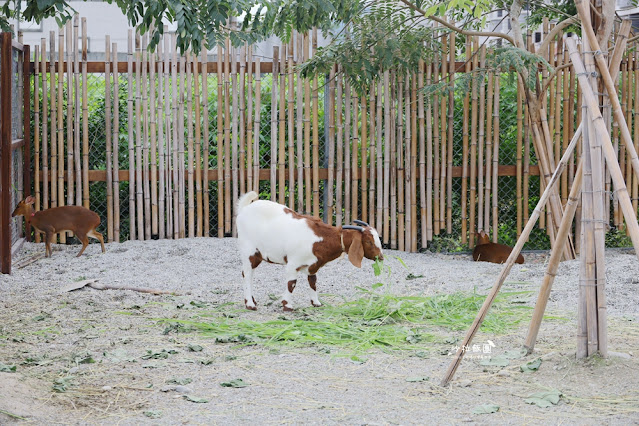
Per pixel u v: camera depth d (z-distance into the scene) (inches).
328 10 283.9
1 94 307.0
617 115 177.0
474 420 150.6
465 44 390.6
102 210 392.8
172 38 374.3
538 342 208.7
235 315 246.2
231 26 369.7
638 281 285.7
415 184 380.5
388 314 240.8
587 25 177.3
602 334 184.1
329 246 245.8
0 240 312.5
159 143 377.7
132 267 327.3
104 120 390.0
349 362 192.7
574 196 188.5
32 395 162.7
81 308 254.4
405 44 354.6
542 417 151.9
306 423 148.9
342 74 376.2
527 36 375.6
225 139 379.6
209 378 178.5
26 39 525.0
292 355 199.2
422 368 187.2
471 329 175.8
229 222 385.1
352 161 381.4
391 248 390.0
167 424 148.4
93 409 156.6
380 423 148.7
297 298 275.6
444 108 375.2
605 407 157.3
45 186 381.1
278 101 386.9
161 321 235.6
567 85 377.1
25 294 276.5
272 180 380.5
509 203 394.9
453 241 396.2
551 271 194.5
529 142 384.2
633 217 164.1
